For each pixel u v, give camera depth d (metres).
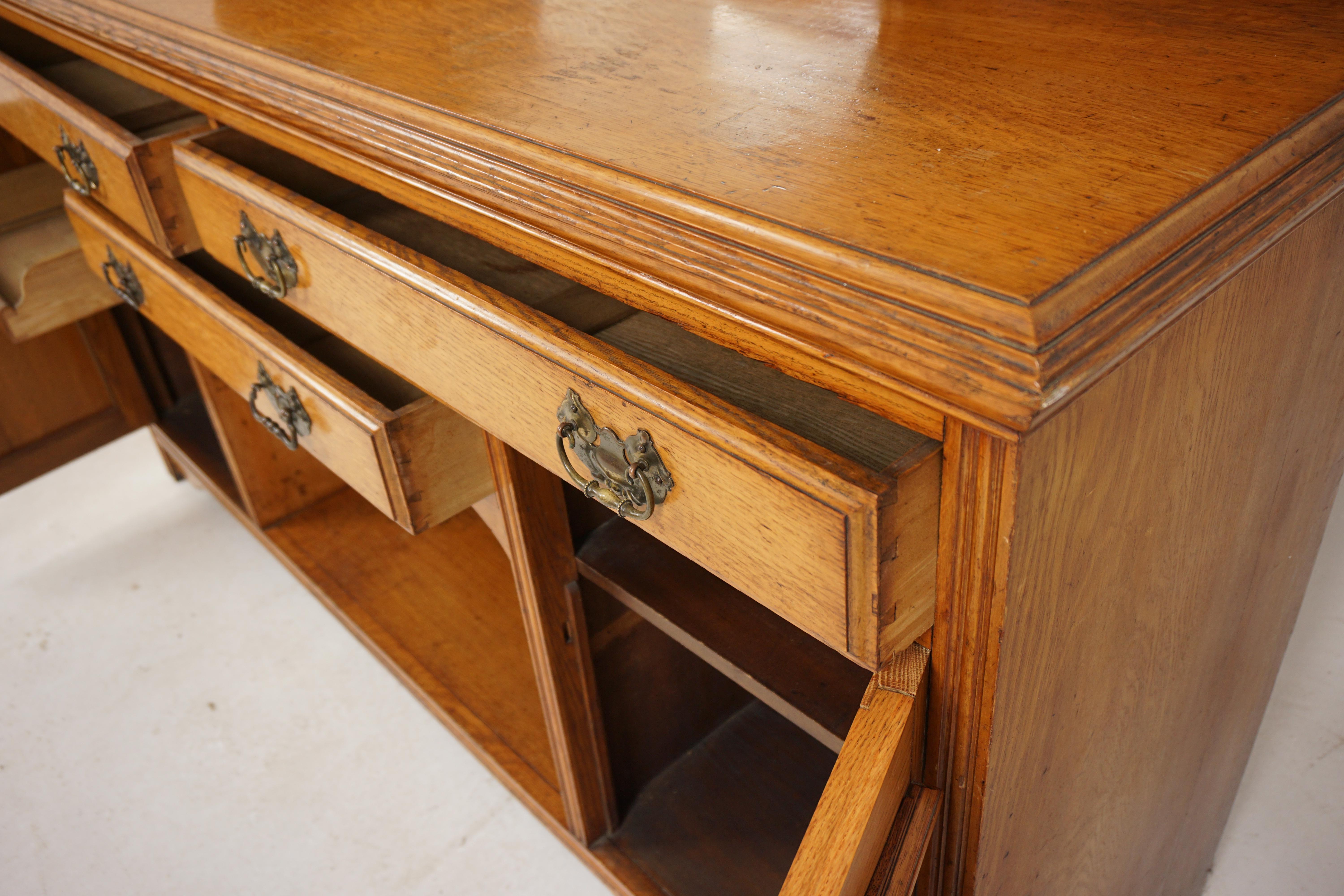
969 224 0.42
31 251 1.15
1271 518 0.67
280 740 1.19
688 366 0.57
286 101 0.66
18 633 1.35
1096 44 0.61
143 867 1.06
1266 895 0.95
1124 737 0.66
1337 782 0.97
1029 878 0.66
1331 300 0.58
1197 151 0.46
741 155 0.50
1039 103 0.53
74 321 1.15
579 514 0.82
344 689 1.24
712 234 0.45
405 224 0.79
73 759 1.18
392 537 1.39
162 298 0.93
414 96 0.60
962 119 0.52
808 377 0.46
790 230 0.43
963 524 0.45
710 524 0.51
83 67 1.15
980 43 0.63
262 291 0.81
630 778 1.01
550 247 0.54
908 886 0.54
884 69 0.60
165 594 1.40
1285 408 0.60
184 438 1.53
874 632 0.46
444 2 0.79
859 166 0.48
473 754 1.14
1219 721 0.79
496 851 1.05
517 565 0.79
